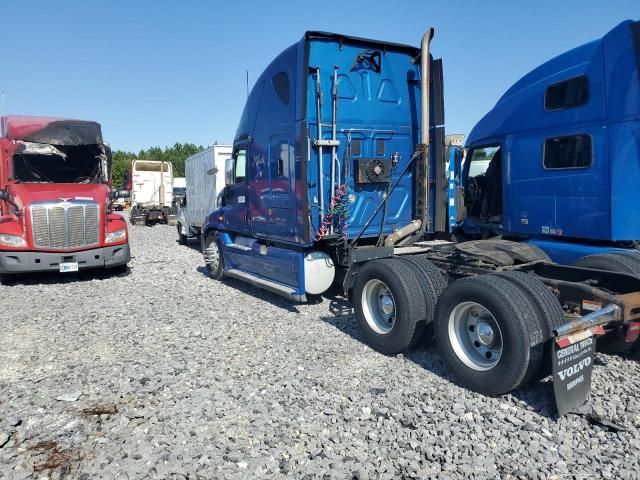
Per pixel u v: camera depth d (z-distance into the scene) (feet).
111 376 16.03
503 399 13.83
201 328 21.50
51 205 31.76
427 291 17.07
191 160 54.19
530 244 20.74
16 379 15.98
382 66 23.71
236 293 29.01
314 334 20.43
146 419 12.95
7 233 31.32
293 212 22.97
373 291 18.56
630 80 18.54
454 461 10.83
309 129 21.93
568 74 20.80
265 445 11.59
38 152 35.58
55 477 10.37
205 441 11.79
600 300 14.30
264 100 24.99
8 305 26.35
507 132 23.76
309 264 23.43
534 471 10.39
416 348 17.95
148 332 20.98
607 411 12.98
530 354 12.99
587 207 20.17
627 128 18.71
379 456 11.09
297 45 21.90
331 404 13.71
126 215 124.57
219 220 32.17
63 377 16.02
